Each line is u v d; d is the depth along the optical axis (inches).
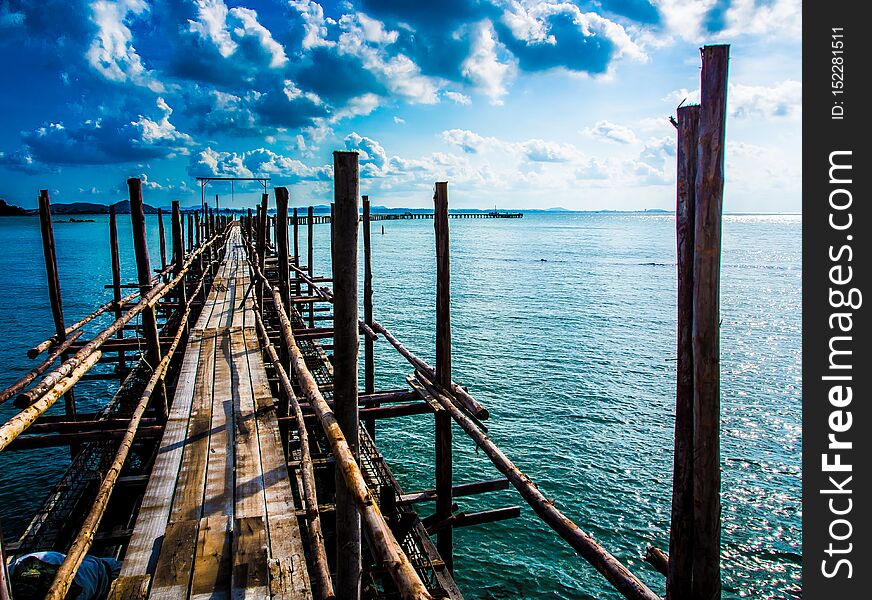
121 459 190.2
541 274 1820.9
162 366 284.2
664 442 549.3
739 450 536.1
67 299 1269.7
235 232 2039.9
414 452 538.0
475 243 3440.0
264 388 309.4
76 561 135.3
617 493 461.7
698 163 98.2
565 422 594.6
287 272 443.8
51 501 264.1
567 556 397.7
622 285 1571.1
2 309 1147.3
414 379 279.1
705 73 96.3
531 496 160.7
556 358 821.2
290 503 189.6
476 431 203.8
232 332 443.8
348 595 134.4
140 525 176.7
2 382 683.4
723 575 374.9
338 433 116.1
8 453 515.8
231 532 171.3
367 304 410.9
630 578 122.8
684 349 105.8
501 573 381.7
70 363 184.4
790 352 869.8
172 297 792.3
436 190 234.2
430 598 76.1
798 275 1800.0
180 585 147.7
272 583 146.9
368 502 97.3
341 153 120.9
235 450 230.5
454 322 1066.7
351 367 127.6
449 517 257.4
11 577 179.9
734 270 1934.1
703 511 102.6
